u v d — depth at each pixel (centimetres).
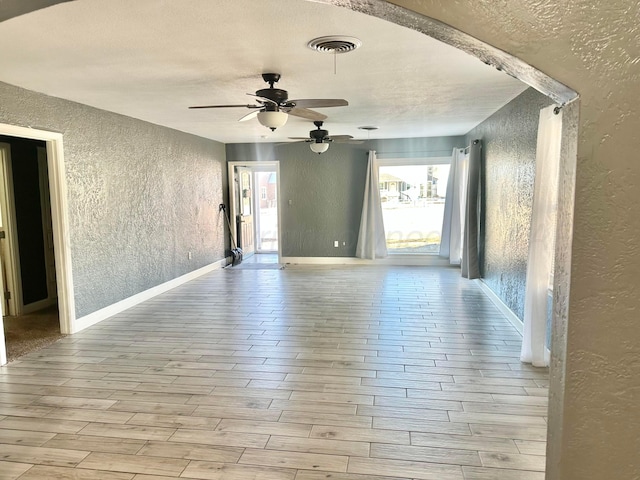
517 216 446
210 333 439
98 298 486
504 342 403
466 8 105
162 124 607
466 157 745
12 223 514
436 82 383
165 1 216
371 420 269
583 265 107
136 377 336
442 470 221
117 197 520
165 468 226
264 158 847
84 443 249
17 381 331
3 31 252
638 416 108
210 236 785
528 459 229
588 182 104
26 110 390
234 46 284
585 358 109
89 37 264
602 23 101
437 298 566
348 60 317
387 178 829
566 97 110
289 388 314
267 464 228
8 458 235
